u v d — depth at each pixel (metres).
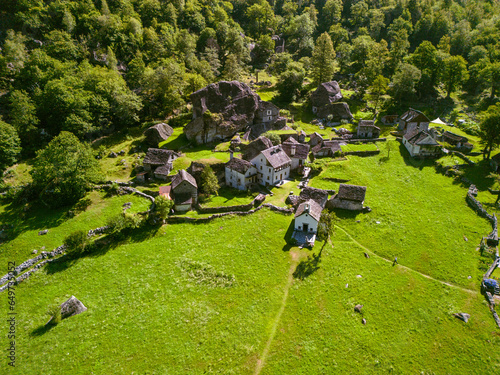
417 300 46.75
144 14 136.12
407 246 56.69
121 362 37.84
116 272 50.41
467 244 57.16
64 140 64.19
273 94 126.31
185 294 46.81
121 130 91.19
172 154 77.94
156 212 60.09
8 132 69.00
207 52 131.88
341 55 152.88
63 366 37.25
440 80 122.94
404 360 38.97
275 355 39.09
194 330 41.75
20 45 89.88
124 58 114.38
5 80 86.44
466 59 142.00
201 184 71.12
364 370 37.72
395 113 113.56
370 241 57.62
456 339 41.59
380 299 46.62
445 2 179.38
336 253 54.47
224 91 94.94
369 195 69.62
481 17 165.12
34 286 47.81
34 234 56.25
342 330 42.09
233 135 93.44
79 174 63.75
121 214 58.25
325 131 101.75
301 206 60.19
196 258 52.88
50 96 79.62
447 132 91.94
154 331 41.47
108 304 45.16
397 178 76.38
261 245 55.62
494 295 47.56
